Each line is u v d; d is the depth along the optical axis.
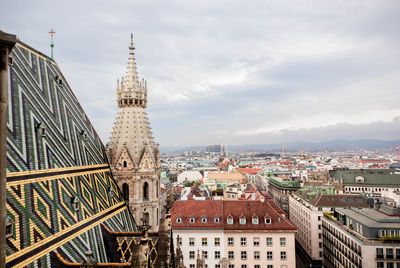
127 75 59.34
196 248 88.38
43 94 41.69
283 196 178.25
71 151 41.47
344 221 91.31
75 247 31.27
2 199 11.88
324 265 108.88
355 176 191.50
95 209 39.78
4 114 11.99
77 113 50.84
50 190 32.56
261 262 86.75
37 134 34.97
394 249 73.69
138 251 26.97
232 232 87.94
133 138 56.16
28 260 25.00
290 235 86.62
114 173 54.38
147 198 56.56
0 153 11.79
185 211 93.12
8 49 12.15
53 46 54.59
